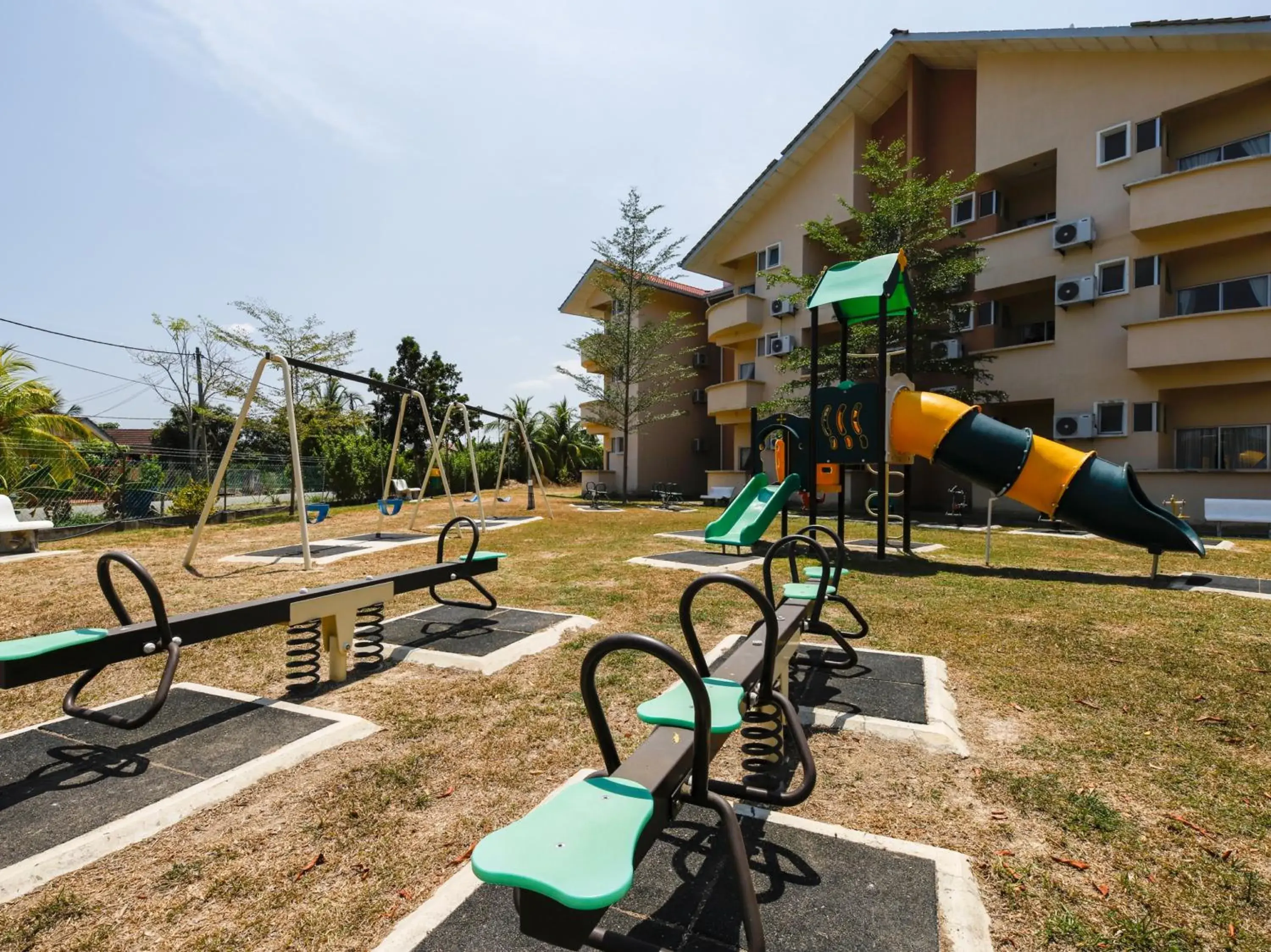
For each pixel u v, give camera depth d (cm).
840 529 977
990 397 1680
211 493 842
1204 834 250
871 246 1717
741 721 207
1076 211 1619
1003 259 1742
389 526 1455
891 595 673
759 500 1121
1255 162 1320
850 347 1772
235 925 204
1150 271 1495
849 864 227
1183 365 1419
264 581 756
